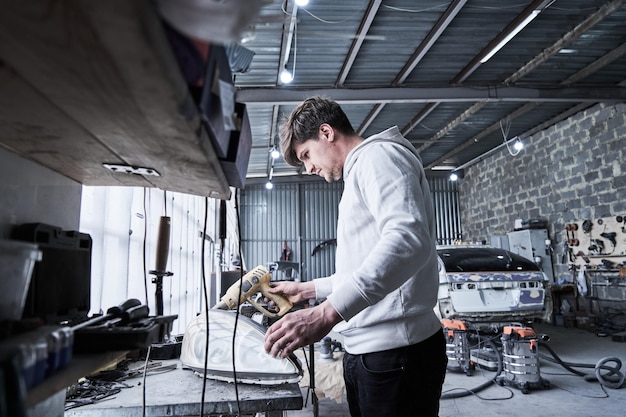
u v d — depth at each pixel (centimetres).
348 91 560
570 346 470
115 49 31
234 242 799
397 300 104
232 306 152
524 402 291
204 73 43
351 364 115
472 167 994
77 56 33
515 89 573
